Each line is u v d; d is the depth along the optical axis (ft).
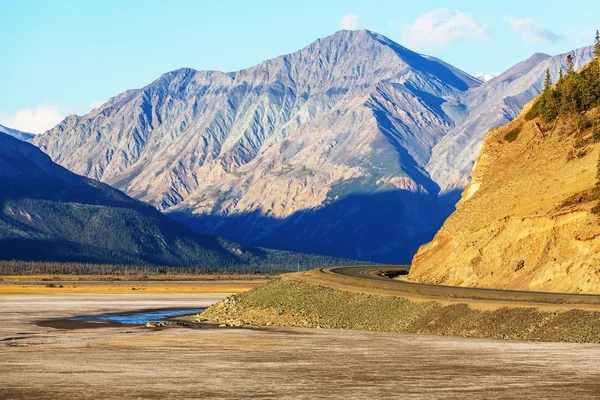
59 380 209.67
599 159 348.18
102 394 190.29
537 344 256.32
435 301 314.76
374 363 232.94
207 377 213.46
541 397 184.55
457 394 187.93
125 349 273.33
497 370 216.74
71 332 339.57
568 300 281.33
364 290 360.69
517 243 360.07
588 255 322.55
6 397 186.91
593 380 202.39
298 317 357.61
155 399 184.34
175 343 289.53
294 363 236.02
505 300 296.10
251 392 192.03
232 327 349.00
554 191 377.91
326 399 183.42
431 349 256.11
